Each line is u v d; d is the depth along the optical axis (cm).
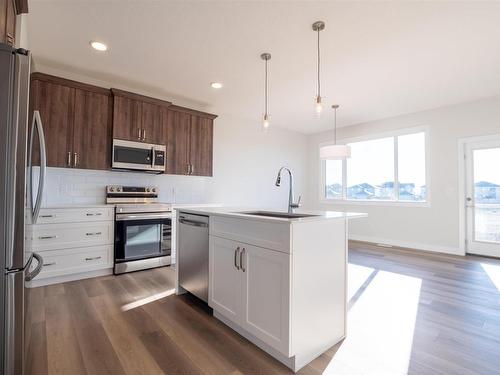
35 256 148
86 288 279
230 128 522
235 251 191
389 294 271
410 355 172
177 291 265
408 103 444
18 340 121
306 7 216
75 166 314
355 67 317
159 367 158
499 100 408
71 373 151
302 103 448
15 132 118
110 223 323
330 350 178
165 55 294
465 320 218
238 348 178
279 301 159
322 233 175
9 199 117
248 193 548
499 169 412
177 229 268
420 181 491
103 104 337
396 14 222
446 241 454
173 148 397
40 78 294
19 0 160
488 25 235
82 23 239
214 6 216
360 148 579
